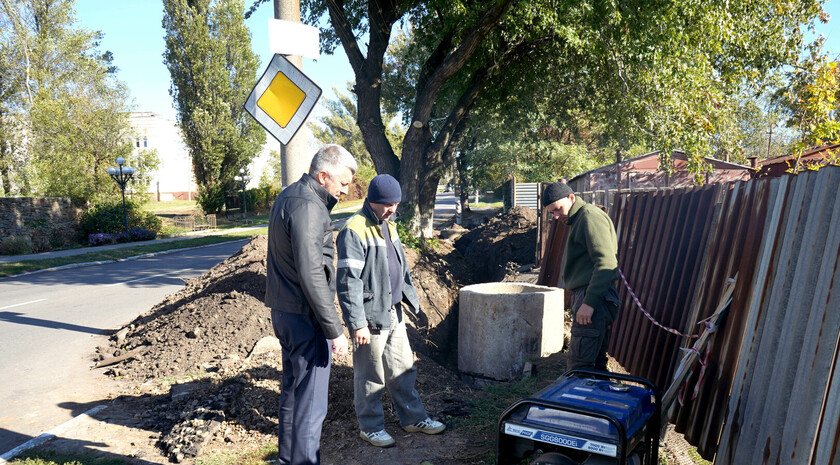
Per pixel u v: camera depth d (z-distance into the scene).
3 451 3.90
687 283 4.16
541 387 4.62
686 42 12.67
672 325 4.19
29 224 22.81
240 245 25.28
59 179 26.41
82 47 30.75
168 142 62.41
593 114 17.59
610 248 3.44
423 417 3.90
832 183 2.26
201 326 6.45
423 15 15.70
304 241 2.84
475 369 5.70
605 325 3.58
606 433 2.26
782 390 2.36
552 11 12.10
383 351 3.78
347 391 4.50
